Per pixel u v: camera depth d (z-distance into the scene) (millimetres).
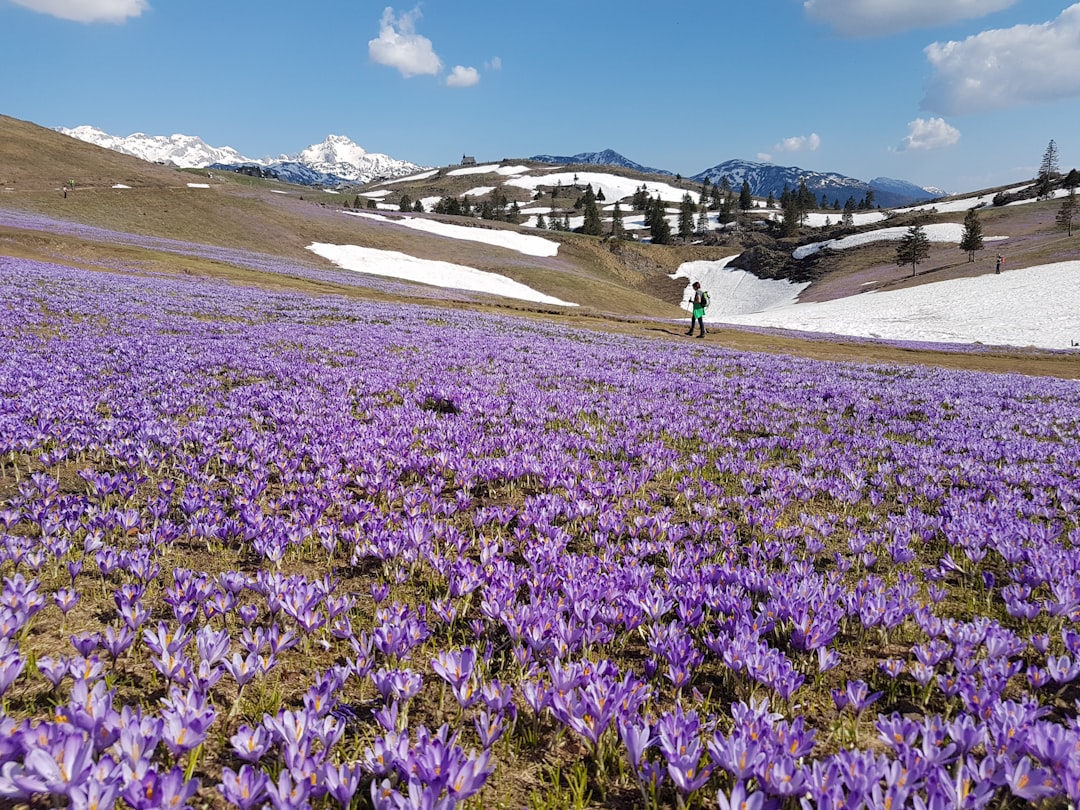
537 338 25688
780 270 135875
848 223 185750
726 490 7906
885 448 10281
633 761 2635
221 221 87938
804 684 3672
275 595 3922
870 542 5828
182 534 5621
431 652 3922
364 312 29531
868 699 3082
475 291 74250
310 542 5590
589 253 136125
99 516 5312
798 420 12578
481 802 2666
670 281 142000
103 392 10414
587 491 7172
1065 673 3373
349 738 3012
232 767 2793
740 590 4559
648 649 4039
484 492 7441
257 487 6340
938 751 2582
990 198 191625
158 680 3385
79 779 2146
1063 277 69688
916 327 58750
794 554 5820
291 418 9617
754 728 2766
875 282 100875
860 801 2291
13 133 114812
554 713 2904
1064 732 2621
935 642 3668
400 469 7625
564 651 3570
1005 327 53781
